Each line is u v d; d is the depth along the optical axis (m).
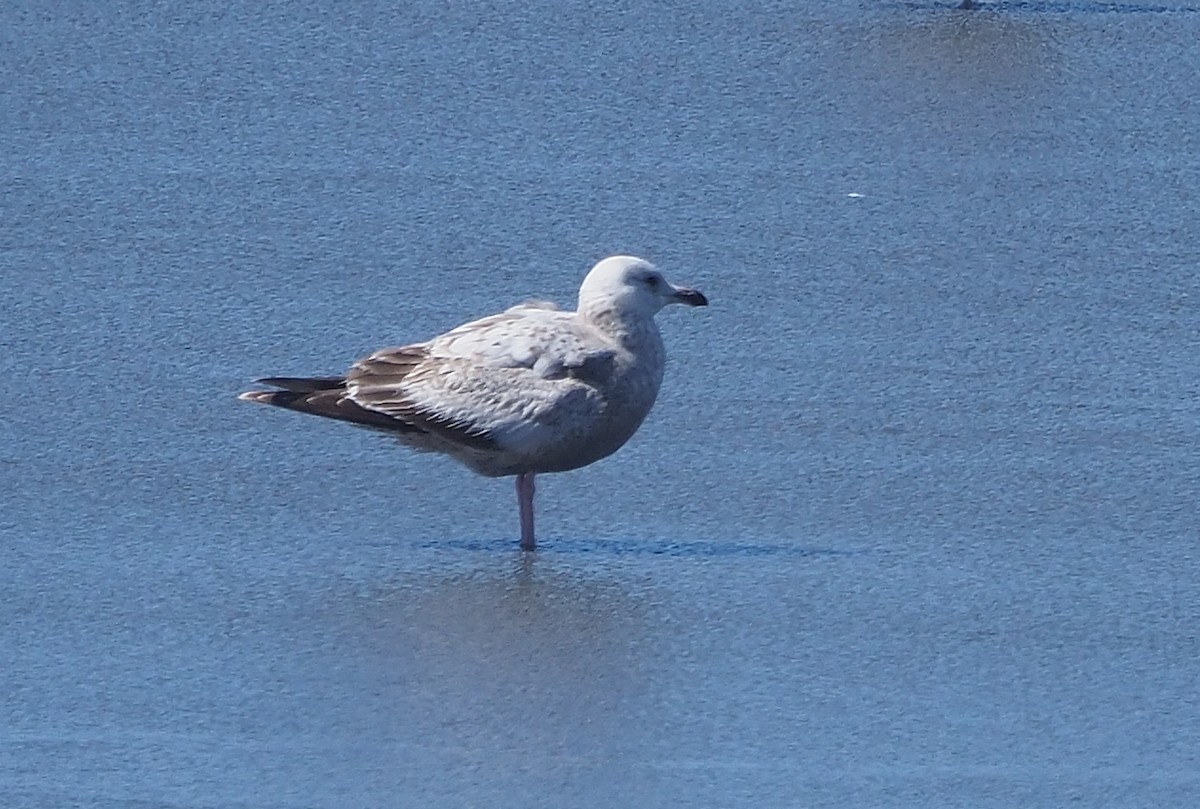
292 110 21.77
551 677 12.26
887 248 18.98
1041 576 13.58
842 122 21.64
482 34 23.66
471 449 13.86
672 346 17.06
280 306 17.77
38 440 15.42
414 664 12.38
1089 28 24.12
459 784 11.12
